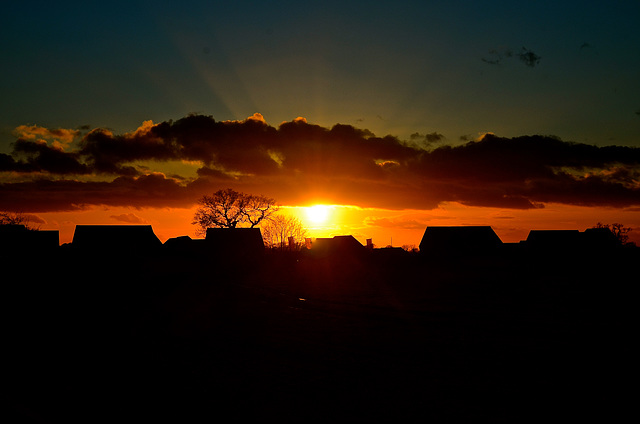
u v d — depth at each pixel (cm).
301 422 1441
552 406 1565
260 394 1662
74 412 1488
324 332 2666
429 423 1439
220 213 9356
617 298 3897
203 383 1775
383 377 1852
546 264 7156
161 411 1512
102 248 8044
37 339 2469
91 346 2320
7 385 1734
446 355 2170
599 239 8356
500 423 1441
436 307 3522
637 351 2212
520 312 3284
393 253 9031
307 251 9394
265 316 3178
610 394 1667
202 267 7019
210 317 3123
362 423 1439
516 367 1983
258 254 8394
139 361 2066
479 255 8612
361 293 4353
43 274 5381
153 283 5084
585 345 2331
